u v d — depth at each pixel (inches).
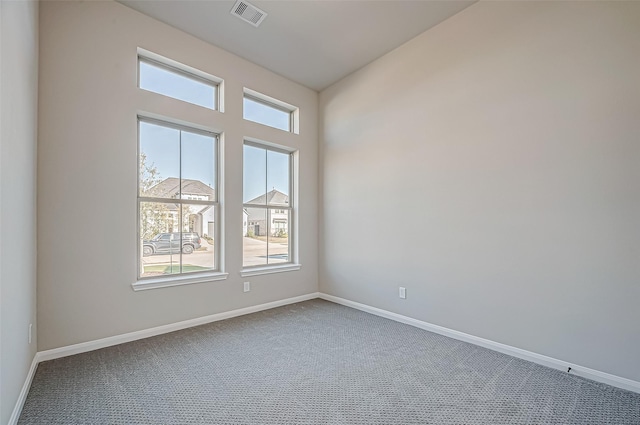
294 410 67.7
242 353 97.0
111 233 103.1
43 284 90.2
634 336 74.7
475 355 96.2
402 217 129.6
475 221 105.5
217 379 80.8
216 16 113.3
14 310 63.3
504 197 98.1
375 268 140.6
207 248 132.1
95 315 99.4
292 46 132.3
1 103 53.7
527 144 93.1
